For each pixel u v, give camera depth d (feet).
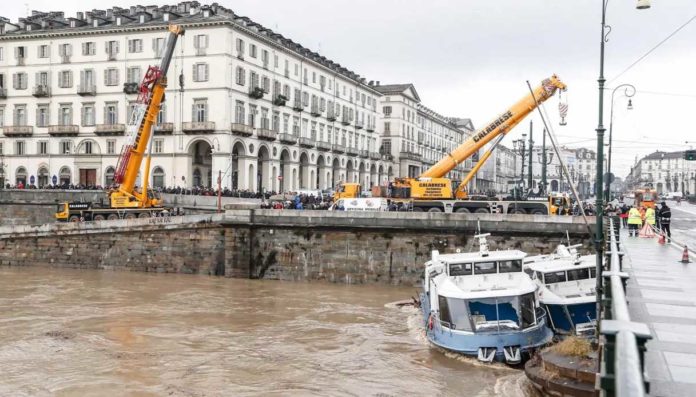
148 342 76.54
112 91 225.35
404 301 105.91
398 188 142.51
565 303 71.56
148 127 153.48
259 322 88.53
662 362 31.58
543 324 69.51
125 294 109.50
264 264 130.52
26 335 78.74
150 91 152.25
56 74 233.55
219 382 61.62
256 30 229.45
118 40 224.53
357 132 319.47
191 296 108.27
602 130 59.41
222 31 210.79
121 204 153.89
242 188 219.41
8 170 241.35
